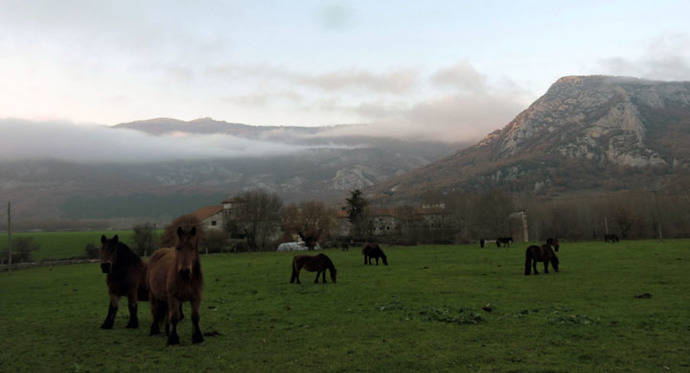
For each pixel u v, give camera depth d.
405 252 62.56
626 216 112.38
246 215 100.94
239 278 31.59
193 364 9.53
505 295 19.41
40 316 17.39
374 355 10.05
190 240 11.07
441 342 11.18
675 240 80.50
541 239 123.19
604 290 20.03
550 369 8.78
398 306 16.77
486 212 122.81
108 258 13.34
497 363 9.27
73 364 9.58
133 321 14.00
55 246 116.69
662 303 16.27
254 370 9.08
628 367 8.88
